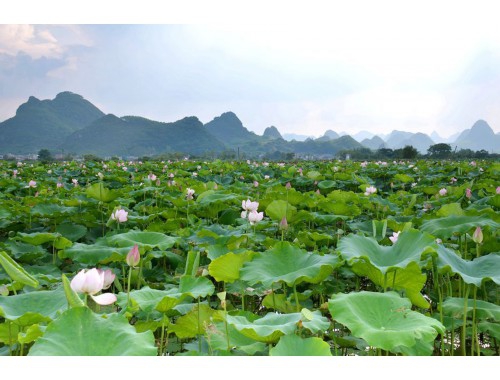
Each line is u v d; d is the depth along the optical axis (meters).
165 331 4.04
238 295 4.53
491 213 5.48
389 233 6.26
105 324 2.36
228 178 14.91
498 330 3.33
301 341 2.46
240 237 4.89
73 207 7.86
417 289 3.42
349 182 13.27
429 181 13.69
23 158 33.44
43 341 2.18
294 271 3.54
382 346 2.35
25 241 5.42
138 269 4.72
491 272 3.32
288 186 7.86
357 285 4.89
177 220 6.59
